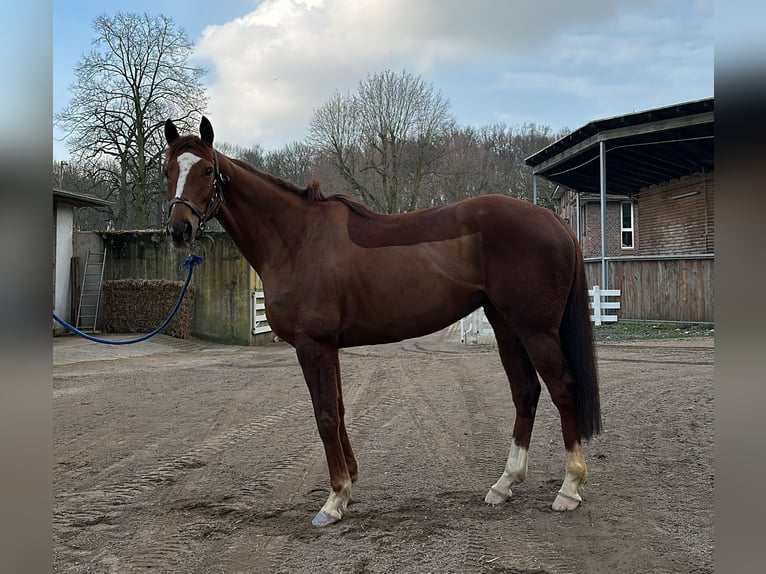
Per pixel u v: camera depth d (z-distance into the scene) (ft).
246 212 11.92
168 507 11.97
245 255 12.41
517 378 12.12
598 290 45.65
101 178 86.28
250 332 47.14
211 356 39.86
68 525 11.08
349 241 11.46
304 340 11.31
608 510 11.12
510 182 124.26
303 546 9.96
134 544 10.22
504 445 16.02
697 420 17.80
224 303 47.83
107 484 13.48
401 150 96.78
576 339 11.37
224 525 10.96
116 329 49.39
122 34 81.87
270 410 21.54
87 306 50.26
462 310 11.55
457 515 11.10
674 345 34.76
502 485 11.76
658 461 14.10
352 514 11.28
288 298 11.41
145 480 13.73
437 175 99.45
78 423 19.86
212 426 19.22
